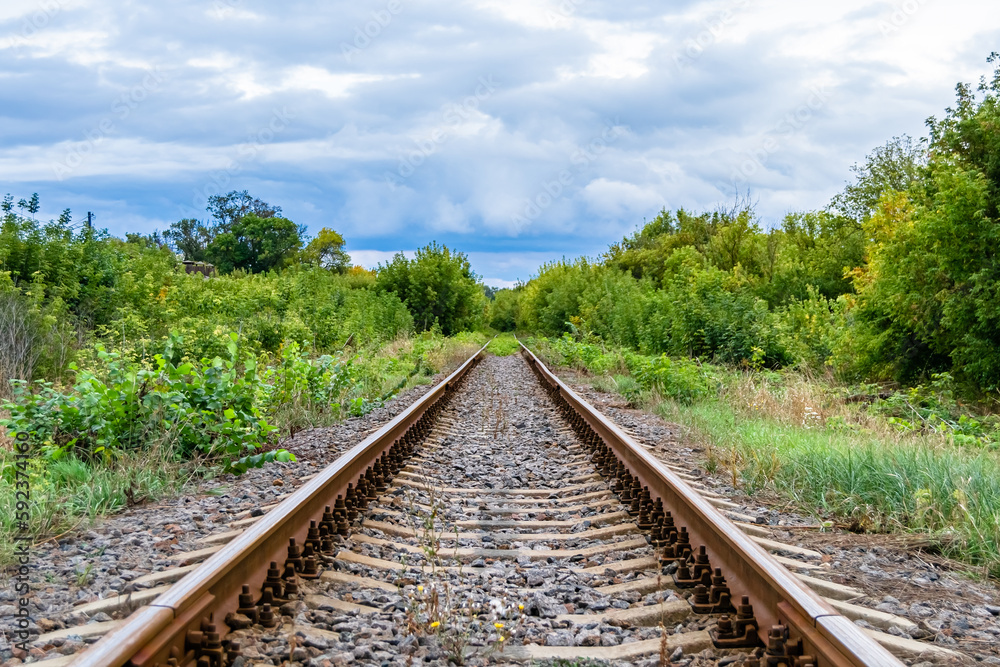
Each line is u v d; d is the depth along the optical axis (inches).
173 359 454.6
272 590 151.0
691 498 190.1
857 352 559.5
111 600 143.6
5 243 558.9
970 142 510.3
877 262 539.5
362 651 130.5
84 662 92.9
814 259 1178.0
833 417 390.0
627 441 285.9
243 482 268.5
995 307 438.3
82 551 182.9
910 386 527.2
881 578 173.8
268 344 668.1
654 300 897.5
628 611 156.8
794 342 671.1
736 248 1371.8
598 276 1720.0
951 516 212.8
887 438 323.9
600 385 670.5
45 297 555.5
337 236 3469.5
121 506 229.1
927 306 493.7
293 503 177.8
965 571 183.5
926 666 123.2
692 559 174.4
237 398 315.6
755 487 271.9
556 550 206.1
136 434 282.5
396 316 1350.9
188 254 3243.1
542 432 426.9
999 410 450.9
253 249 2913.4
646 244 2172.7
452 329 1897.1
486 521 233.3
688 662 132.1
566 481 296.2
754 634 135.3
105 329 494.6
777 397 463.5
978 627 144.7
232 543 143.6
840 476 255.1
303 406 439.2
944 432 353.1
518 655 134.4
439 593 160.9
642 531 214.7
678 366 584.4
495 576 181.6
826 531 219.1
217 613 132.0
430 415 458.6
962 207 460.1
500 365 1083.9
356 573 178.1
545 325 1873.8
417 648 134.3
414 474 301.1
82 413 279.4
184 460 289.3
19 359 426.9
